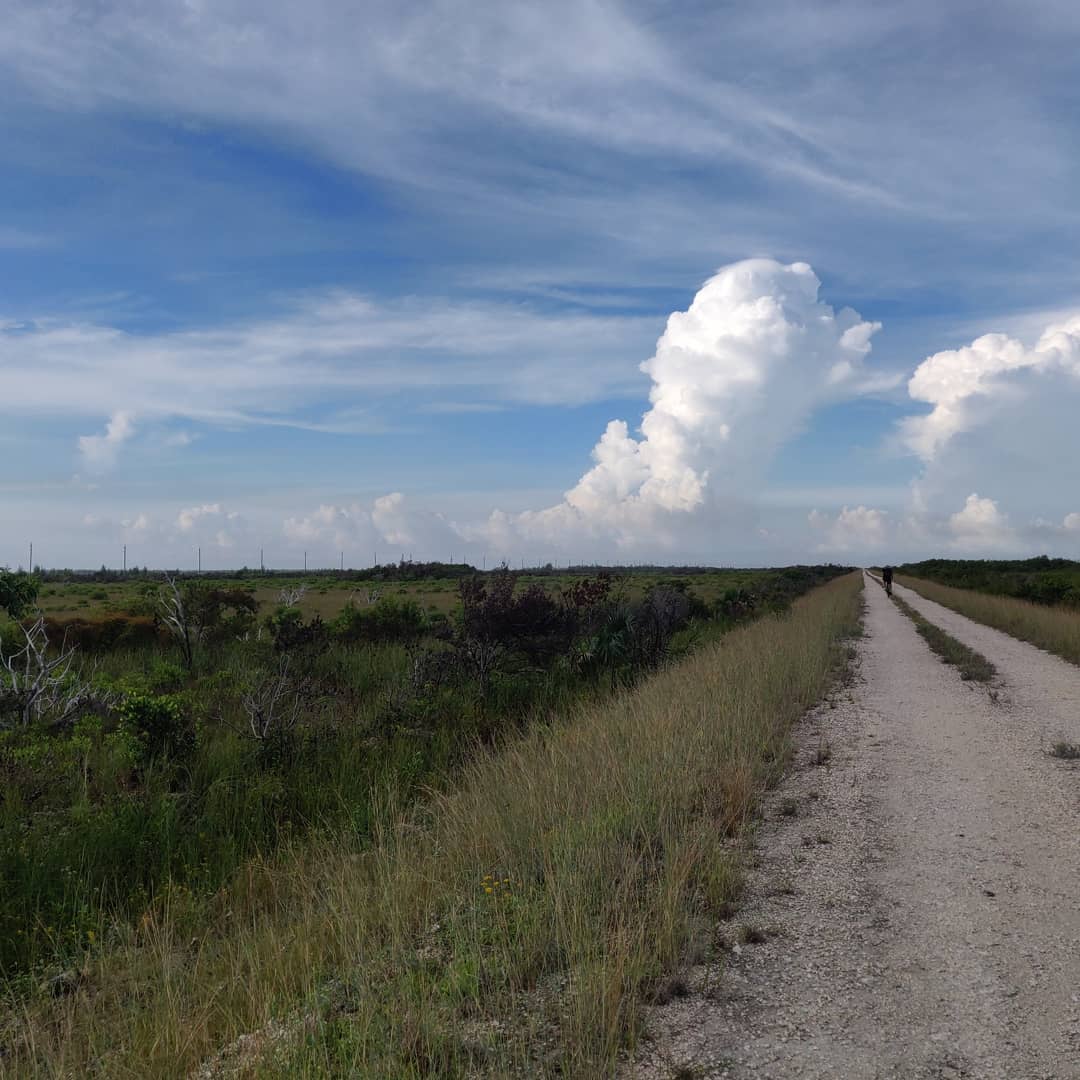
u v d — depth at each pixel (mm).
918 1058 3369
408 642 16812
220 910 5793
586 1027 3367
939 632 22484
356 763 9039
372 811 7281
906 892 5164
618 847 5367
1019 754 8922
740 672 11656
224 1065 3338
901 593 53344
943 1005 3791
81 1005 4117
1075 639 18719
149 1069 3375
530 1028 3449
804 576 71312
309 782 8492
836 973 4109
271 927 4805
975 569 79750
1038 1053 3393
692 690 10258
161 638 18672
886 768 8359
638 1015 3650
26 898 5664
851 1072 3273
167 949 4469
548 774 6785
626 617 15484
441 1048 3213
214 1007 3943
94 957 4984
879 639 22656
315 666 14812
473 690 12492
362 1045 3203
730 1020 3668
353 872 5398
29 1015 3926
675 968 4059
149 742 9148
